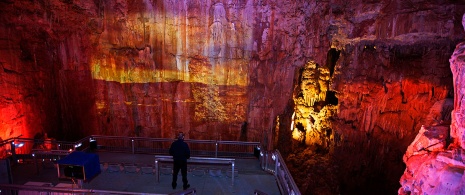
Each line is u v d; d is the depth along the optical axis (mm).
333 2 12352
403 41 13195
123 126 13414
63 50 12188
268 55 13148
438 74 12719
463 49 6094
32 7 10477
